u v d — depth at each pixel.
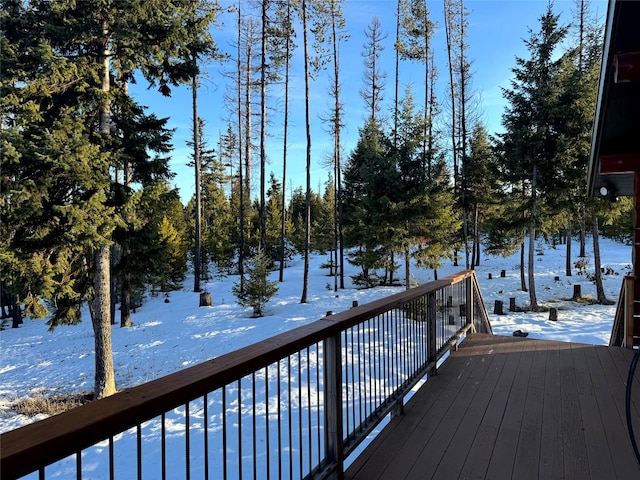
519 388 3.51
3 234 6.64
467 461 2.34
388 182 13.20
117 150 7.61
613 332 5.47
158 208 9.48
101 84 7.70
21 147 6.15
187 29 7.70
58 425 0.89
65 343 12.25
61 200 7.11
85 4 7.20
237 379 1.38
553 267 19.61
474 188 18.36
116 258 11.66
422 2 17.91
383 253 14.78
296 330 1.88
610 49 3.13
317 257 31.48
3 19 6.39
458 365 4.18
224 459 1.32
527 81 12.83
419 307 3.66
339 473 2.10
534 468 2.26
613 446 2.50
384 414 2.60
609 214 12.73
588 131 12.03
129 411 1.00
